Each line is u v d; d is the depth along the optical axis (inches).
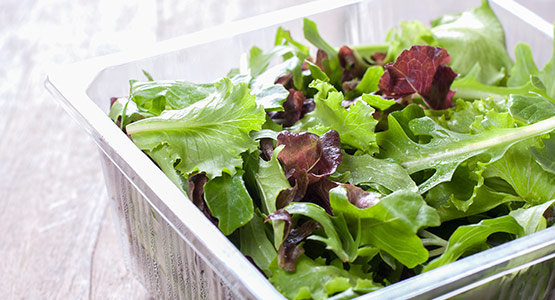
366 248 20.6
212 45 26.6
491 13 28.6
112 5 35.2
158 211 21.5
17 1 35.6
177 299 23.7
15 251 27.0
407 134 23.7
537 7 33.9
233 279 19.7
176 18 34.3
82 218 28.0
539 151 22.5
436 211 21.1
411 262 20.8
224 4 34.9
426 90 25.0
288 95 24.2
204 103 22.9
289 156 22.3
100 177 29.4
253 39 27.2
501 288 21.0
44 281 26.2
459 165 22.7
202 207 22.1
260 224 21.7
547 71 26.1
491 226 21.0
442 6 30.1
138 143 22.7
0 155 29.9
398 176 22.3
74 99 23.9
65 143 30.5
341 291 20.0
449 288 19.7
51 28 34.3
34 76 32.5
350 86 26.1
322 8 28.0
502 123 23.2
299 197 21.8
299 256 20.6
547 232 20.5
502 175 22.5
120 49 32.9
